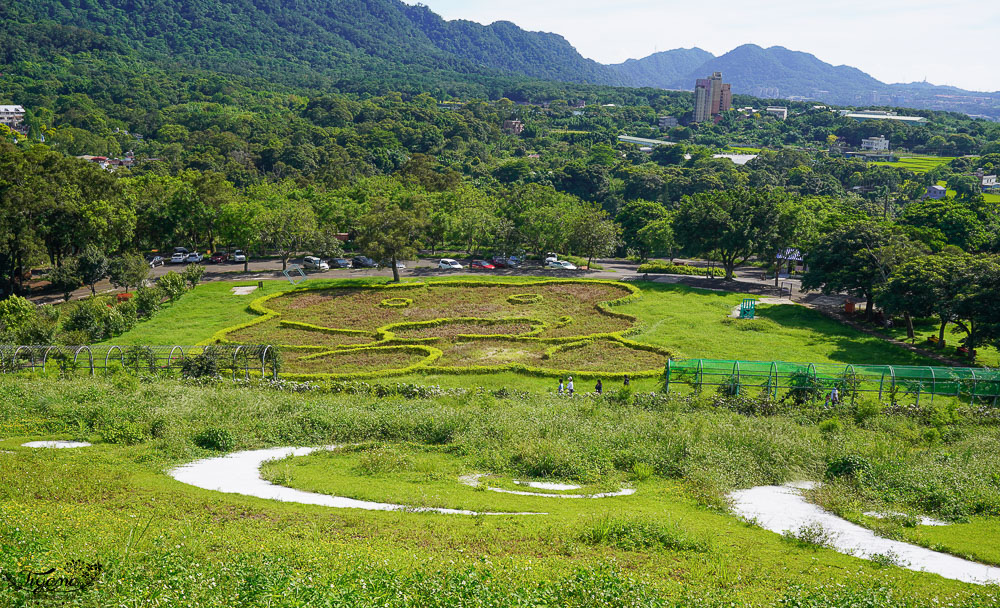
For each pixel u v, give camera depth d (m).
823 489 31.03
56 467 28.75
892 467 32.81
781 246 96.12
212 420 41.09
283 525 23.17
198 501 25.64
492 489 30.27
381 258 95.00
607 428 40.44
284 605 14.80
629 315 78.75
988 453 36.75
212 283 96.50
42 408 42.06
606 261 124.56
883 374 51.41
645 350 67.44
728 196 101.94
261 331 74.31
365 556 19.03
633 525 24.02
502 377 60.12
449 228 114.12
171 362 59.69
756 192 100.94
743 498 30.06
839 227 86.50
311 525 22.98
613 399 50.72
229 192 119.81
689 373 54.69
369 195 136.00
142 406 43.06
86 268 84.50
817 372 53.50
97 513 22.52
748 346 68.56
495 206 135.38
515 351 67.44
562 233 109.81
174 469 31.48
